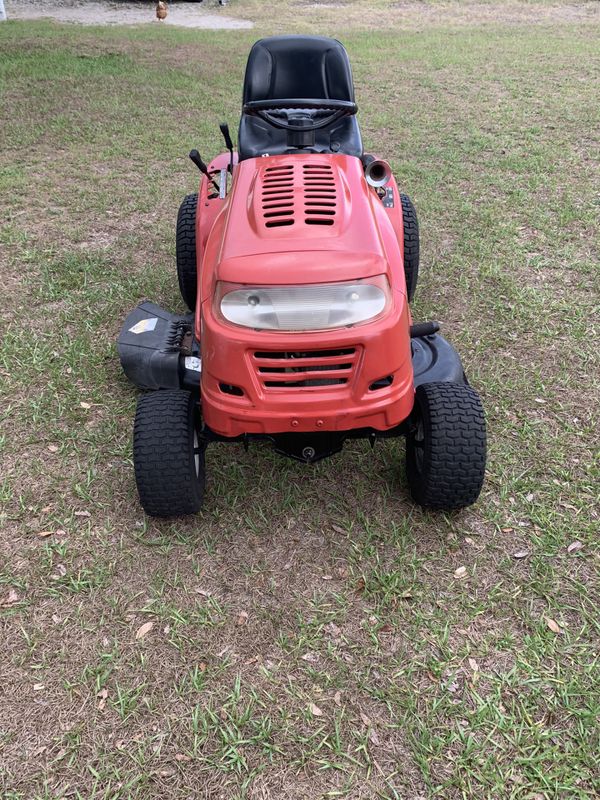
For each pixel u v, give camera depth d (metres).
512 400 4.14
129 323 4.22
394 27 18.42
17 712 2.58
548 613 2.91
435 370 3.56
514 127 9.30
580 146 8.51
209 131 9.13
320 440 3.16
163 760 2.42
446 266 5.66
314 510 3.46
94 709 2.59
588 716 2.50
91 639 2.85
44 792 2.34
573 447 3.79
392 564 3.16
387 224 3.35
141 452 3.06
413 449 3.34
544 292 5.26
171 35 16.66
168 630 2.88
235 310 2.80
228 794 2.32
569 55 13.91
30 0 23.41
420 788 2.33
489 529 3.32
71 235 6.28
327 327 2.79
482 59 13.72
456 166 7.82
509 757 2.41
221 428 2.96
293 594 3.03
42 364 4.51
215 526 3.38
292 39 4.98
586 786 2.33
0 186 7.41
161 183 7.52
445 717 2.54
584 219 6.38
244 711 2.57
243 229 3.05
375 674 2.69
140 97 10.91
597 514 3.38
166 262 5.83
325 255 2.80
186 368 3.84
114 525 3.39
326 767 2.38
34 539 3.32
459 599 2.98
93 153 8.45
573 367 4.44
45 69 12.59
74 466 3.74
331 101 3.96
